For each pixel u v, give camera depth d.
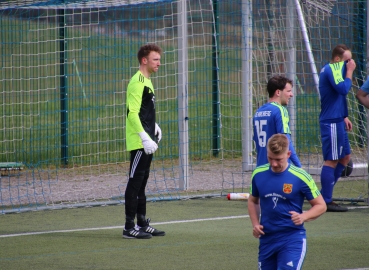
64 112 50.88
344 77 32.25
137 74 27.83
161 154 54.16
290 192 17.72
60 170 48.66
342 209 33.31
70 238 28.25
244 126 46.16
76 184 43.22
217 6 53.19
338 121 32.59
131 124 27.67
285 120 23.44
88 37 55.06
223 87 62.28
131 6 55.84
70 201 37.59
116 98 62.03
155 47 28.00
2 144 52.47
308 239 27.28
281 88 24.16
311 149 51.38
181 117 40.72
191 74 66.94
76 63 58.72
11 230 30.08
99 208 35.84
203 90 63.19
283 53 46.38
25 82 67.75
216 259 24.19
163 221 31.80
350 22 48.28
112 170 48.72
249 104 46.03
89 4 44.88
